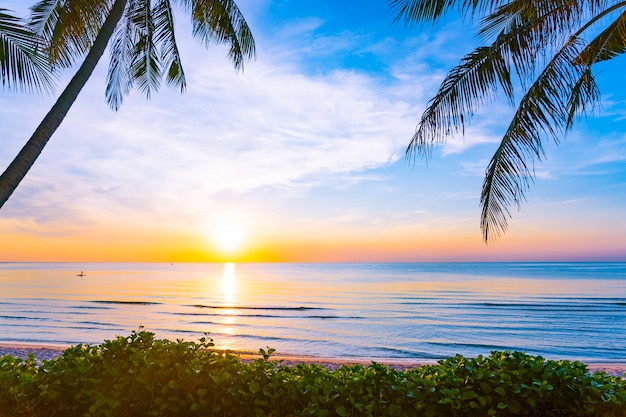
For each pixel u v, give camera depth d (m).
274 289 54.09
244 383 3.44
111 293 45.44
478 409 3.23
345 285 62.62
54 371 3.55
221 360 3.62
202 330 21.56
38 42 5.14
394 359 14.91
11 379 3.57
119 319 25.09
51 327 21.44
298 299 39.84
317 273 120.94
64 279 76.88
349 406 3.25
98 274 104.75
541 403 3.32
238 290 52.12
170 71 8.63
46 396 3.39
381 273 114.81
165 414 3.36
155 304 34.22
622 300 38.19
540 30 5.45
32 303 33.62
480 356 3.88
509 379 3.35
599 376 3.73
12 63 4.95
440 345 18.34
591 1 5.10
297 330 21.94
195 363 3.54
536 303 36.03
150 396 3.39
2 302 34.34
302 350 16.78
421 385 3.42
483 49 5.89
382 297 42.25
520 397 3.26
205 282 71.38
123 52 8.30
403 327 23.25
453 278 82.50
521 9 5.82
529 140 5.80
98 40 5.91
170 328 22.08
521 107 5.86
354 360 12.43
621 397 3.30
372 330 22.20
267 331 21.52
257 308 32.00
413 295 44.44
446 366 3.88
